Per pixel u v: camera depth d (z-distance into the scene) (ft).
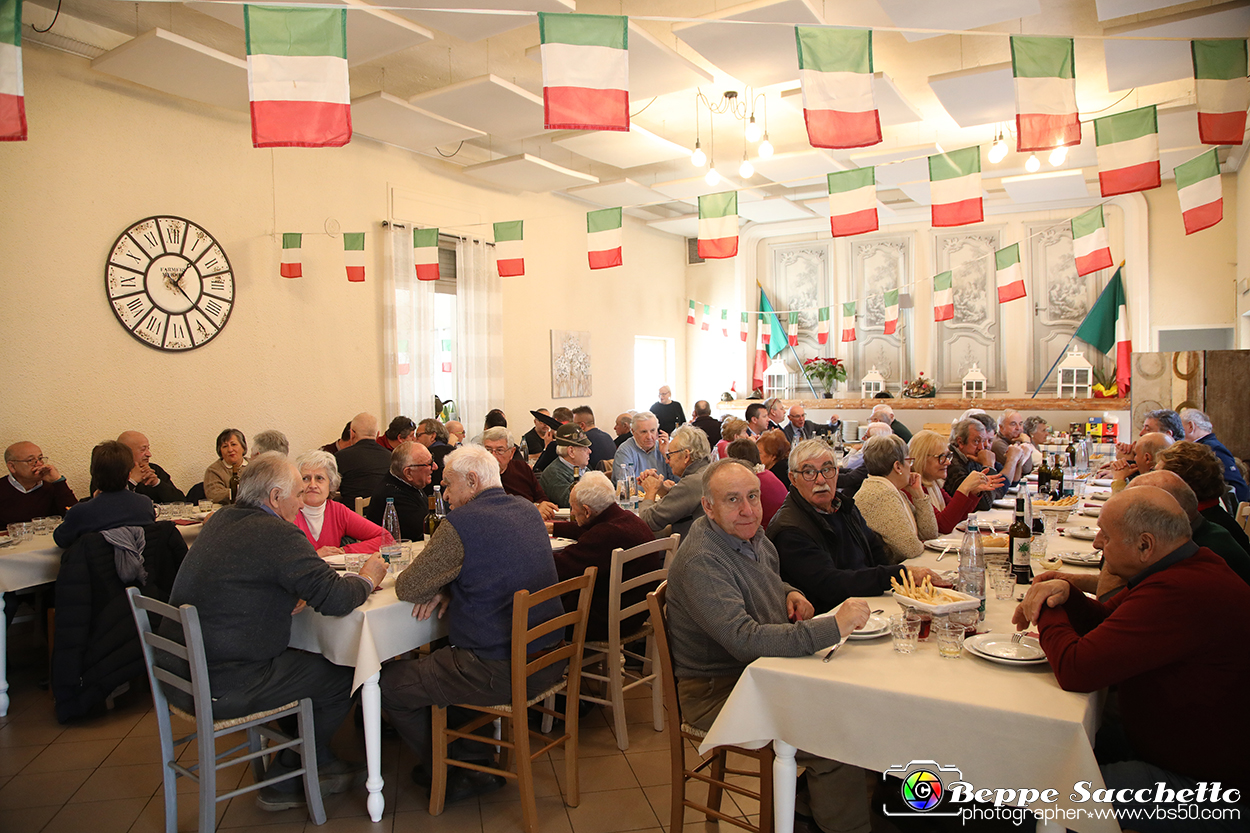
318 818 8.23
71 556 10.96
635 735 10.50
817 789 6.93
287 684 8.12
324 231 21.40
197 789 9.10
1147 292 31.71
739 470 7.26
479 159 26.53
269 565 7.86
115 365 16.81
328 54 9.21
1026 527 9.03
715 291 39.78
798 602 7.60
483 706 8.29
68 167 15.99
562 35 9.68
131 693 12.25
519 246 22.57
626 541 10.28
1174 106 21.61
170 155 17.78
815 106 10.95
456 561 8.27
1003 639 6.53
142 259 17.21
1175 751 5.78
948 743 5.34
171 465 17.87
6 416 15.12
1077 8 17.76
